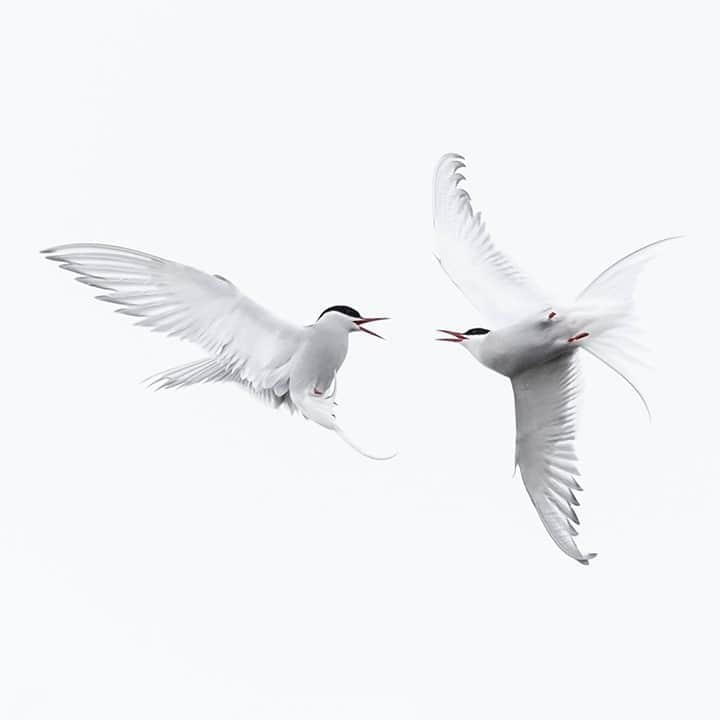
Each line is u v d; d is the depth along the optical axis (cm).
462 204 1405
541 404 1316
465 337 1338
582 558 1265
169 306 1152
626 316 1248
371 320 1245
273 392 1278
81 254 1108
